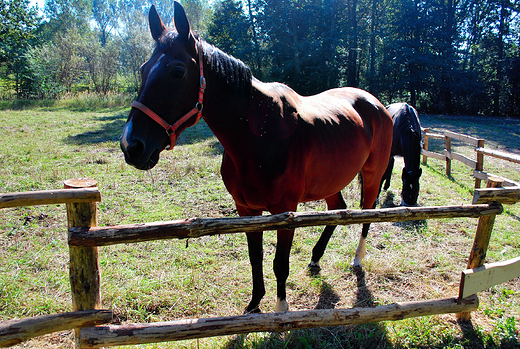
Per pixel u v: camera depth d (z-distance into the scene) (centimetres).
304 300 259
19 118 1205
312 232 368
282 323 173
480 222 211
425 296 261
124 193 467
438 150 847
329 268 299
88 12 4194
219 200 451
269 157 190
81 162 619
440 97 1961
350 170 253
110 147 760
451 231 377
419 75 1895
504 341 209
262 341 210
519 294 261
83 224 149
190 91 171
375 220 183
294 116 207
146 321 231
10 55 2039
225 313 238
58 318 147
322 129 226
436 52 1989
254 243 225
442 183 554
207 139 883
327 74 1984
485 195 200
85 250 149
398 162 754
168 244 331
